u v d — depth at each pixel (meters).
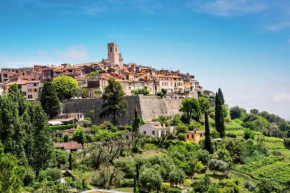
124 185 99.12
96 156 111.06
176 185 106.88
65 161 107.31
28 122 91.00
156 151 132.25
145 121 163.50
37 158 90.81
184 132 153.38
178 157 124.12
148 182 95.38
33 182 82.31
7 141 82.62
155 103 181.12
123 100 156.88
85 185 89.94
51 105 158.50
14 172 58.81
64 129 142.88
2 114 84.12
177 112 194.50
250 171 132.62
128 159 112.88
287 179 124.00
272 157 151.00
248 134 178.25
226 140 146.62
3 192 55.78
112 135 136.00
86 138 131.88
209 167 123.00
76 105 175.62
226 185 111.31
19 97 96.12
